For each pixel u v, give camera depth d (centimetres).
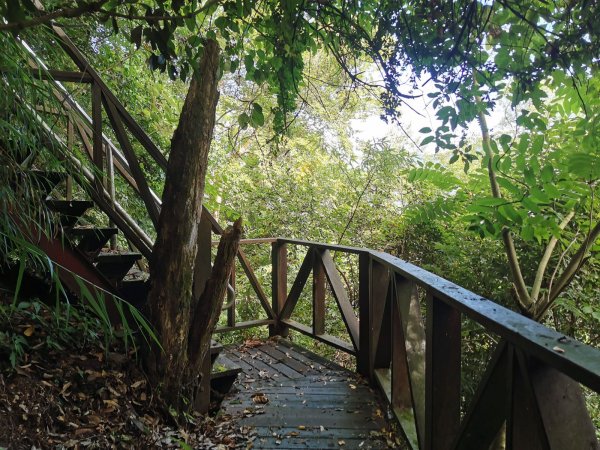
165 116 567
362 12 238
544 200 255
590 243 312
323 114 617
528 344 97
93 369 207
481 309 126
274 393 290
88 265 239
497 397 118
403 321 212
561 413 92
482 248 432
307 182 682
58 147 194
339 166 679
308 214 676
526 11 189
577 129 269
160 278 225
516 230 306
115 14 120
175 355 226
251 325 418
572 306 371
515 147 258
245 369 337
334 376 322
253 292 585
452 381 158
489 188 361
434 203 391
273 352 377
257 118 282
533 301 349
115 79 500
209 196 600
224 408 266
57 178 233
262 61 265
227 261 239
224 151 607
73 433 176
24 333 197
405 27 209
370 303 305
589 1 179
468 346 430
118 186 470
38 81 184
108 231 285
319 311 382
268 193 674
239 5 211
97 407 193
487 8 196
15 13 100
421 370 202
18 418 162
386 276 300
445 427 158
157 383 222
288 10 212
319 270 381
